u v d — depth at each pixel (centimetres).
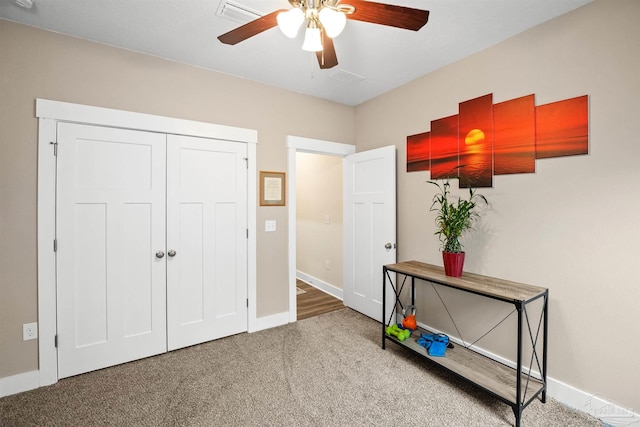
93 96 220
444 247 242
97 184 222
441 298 266
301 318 329
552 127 192
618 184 167
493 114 224
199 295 265
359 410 183
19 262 198
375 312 323
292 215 315
